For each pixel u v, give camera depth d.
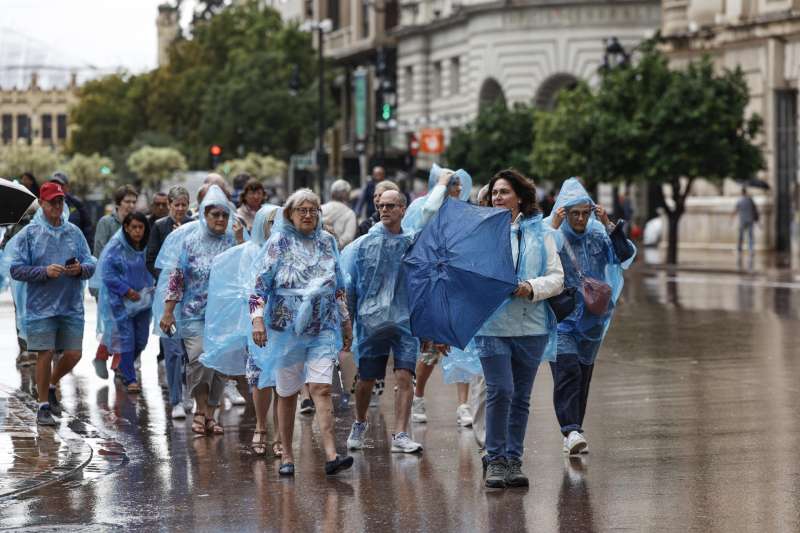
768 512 12.16
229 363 16.64
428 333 13.71
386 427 17.59
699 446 15.40
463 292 13.57
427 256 13.79
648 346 25.67
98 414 18.91
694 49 63.91
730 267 49.31
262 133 98.31
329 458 14.40
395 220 15.66
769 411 17.80
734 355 24.05
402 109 99.88
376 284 15.66
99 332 21.38
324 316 14.52
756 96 60.00
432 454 15.55
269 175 90.50
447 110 93.75
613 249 15.34
